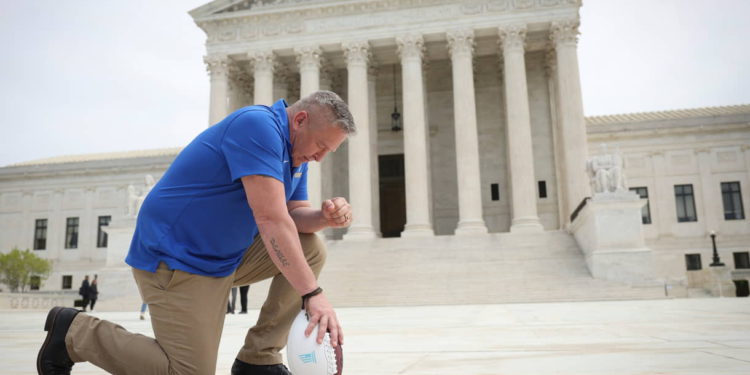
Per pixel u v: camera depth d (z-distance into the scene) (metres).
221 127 3.34
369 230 36.69
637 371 4.18
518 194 35.22
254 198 3.15
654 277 25.09
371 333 8.95
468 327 9.91
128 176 57.50
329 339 2.95
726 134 46.38
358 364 4.99
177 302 3.19
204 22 41.19
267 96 39.97
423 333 8.75
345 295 25.22
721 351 5.30
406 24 38.66
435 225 43.28
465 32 37.84
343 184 43.56
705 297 26.11
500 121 43.50
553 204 41.44
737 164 45.94
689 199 46.31
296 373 2.98
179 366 3.13
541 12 37.34
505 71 37.41
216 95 40.34
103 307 25.81
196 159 3.32
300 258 3.12
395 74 45.72
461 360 5.16
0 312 27.16
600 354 5.34
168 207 3.29
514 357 5.30
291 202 3.98
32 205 59.31
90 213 57.72
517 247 30.73
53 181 59.12
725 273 27.33
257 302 25.30
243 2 40.81
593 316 12.38
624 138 47.75
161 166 56.75
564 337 7.46
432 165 44.22
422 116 37.66
